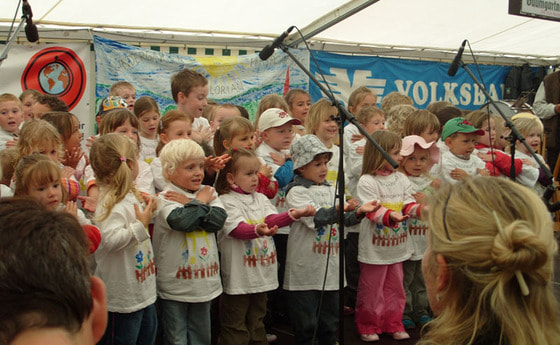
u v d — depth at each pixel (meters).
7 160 2.45
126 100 4.10
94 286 0.78
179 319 2.53
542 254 0.86
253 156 2.80
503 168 3.79
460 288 0.95
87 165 2.88
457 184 1.03
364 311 3.17
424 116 3.60
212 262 2.59
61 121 2.88
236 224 2.69
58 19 4.57
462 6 5.23
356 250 3.61
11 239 0.69
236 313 2.75
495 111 5.32
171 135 3.09
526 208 0.92
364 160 3.22
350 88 6.12
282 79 5.68
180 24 4.95
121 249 2.29
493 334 0.92
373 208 2.58
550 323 0.93
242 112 4.38
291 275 2.89
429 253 1.04
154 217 2.66
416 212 3.09
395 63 6.41
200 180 2.60
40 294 0.66
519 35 6.21
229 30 5.22
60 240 0.71
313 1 4.70
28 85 4.65
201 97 3.67
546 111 5.61
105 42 4.84
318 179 2.96
